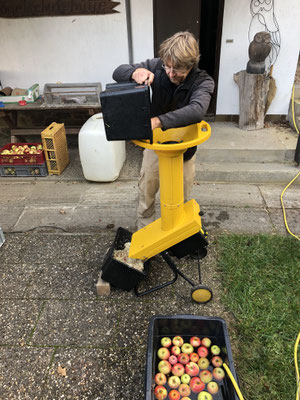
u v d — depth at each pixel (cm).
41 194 413
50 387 217
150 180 272
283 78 461
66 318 259
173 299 270
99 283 273
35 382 220
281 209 372
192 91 212
